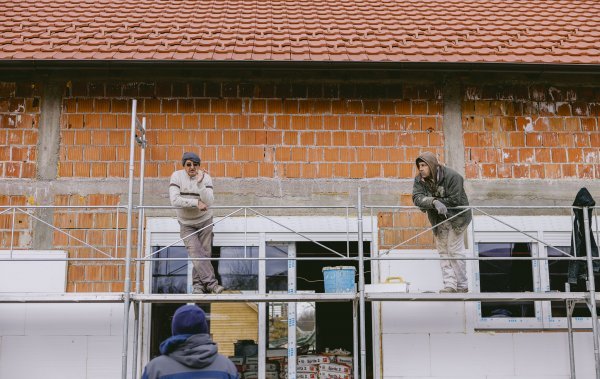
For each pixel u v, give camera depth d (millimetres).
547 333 7742
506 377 7625
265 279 7879
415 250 7824
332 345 7895
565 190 8094
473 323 7719
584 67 7832
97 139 7973
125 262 7344
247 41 8188
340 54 7871
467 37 8484
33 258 7262
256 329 7785
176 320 4066
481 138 8164
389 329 7691
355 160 8039
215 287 7043
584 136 8242
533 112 8266
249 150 8008
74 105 8039
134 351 6844
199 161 7094
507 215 8016
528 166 8133
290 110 8117
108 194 7863
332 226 7922
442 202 7070
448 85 8242
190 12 9195
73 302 7020
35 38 8125
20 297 6664
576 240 6980
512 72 7992
